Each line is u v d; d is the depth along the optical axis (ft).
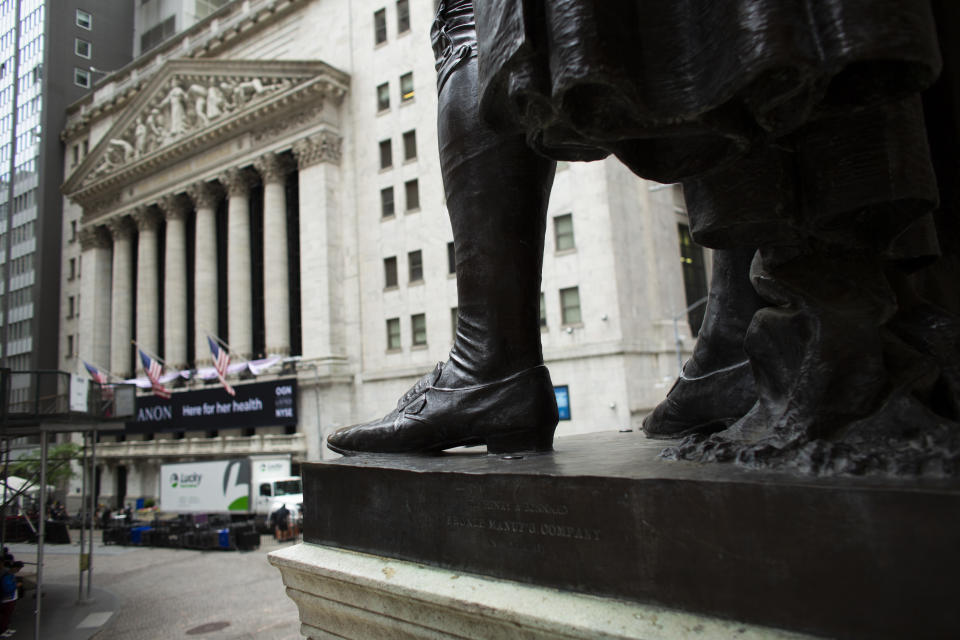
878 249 3.85
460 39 6.25
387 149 98.78
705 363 6.09
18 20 167.32
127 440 127.34
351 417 95.86
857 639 2.76
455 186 6.16
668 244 87.61
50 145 157.38
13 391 41.47
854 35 2.63
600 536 3.75
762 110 3.04
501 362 5.97
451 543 4.64
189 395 109.09
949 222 4.84
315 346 97.66
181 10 158.10
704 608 3.27
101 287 137.59
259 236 116.78
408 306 92.79
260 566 59.11
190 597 47.39
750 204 3.78
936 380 3.75
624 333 76.69
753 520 3.13
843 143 3.59
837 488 2.88
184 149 116.47
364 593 5.00
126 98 143.95
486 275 6.01
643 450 5.20
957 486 2.70
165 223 133.90
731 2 2.91
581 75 2.96
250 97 109.19
